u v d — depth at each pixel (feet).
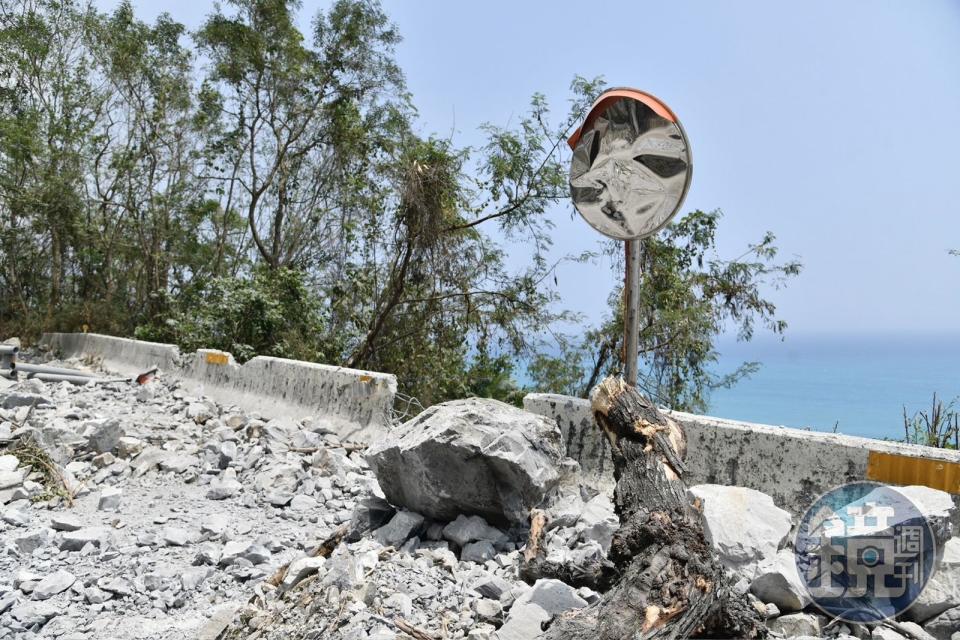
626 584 10.59
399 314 47.91
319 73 57.93
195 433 26.84
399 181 43.32
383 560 14.82
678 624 10.02
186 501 20.15
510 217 42.86
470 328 46.34
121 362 47.34
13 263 67.56
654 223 14.06
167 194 63.05
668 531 11.10
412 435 16.89
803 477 16.07
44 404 30.01
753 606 12.41
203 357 37.60
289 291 49.32
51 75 64.75
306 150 59.52
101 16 64.39
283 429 27.09
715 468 17.19
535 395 20.44
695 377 39.91
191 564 15.24
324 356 48.67
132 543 16.44
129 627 12.46
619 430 13.38
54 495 19.98
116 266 68.49
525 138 41.16
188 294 58.08
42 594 13.46
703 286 40.19
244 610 12.58
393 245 45.88
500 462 15.78
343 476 21.94
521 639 11.07
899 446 15.17
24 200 62.59
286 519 18.78
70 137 64.39
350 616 11.72
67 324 63.98
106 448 23.66
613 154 14.52
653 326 39.70
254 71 59.16
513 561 14.90
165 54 64.85
